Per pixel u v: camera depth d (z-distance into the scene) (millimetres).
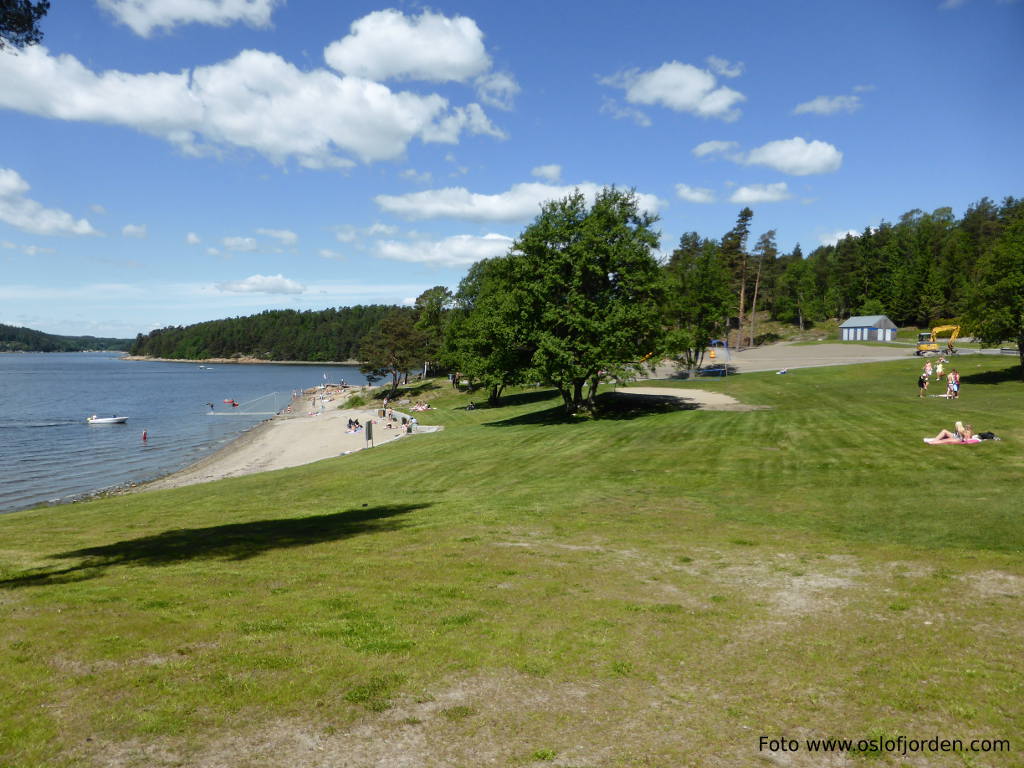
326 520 17859
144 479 41938
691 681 7324
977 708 6617
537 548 13453
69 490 38719
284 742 5988
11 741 5883
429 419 61000
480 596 10227
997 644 8156
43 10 12492
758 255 132500
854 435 26844
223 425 74438
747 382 56281
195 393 125938
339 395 107250
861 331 106125
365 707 6645
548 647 8211
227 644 8164
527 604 9852
